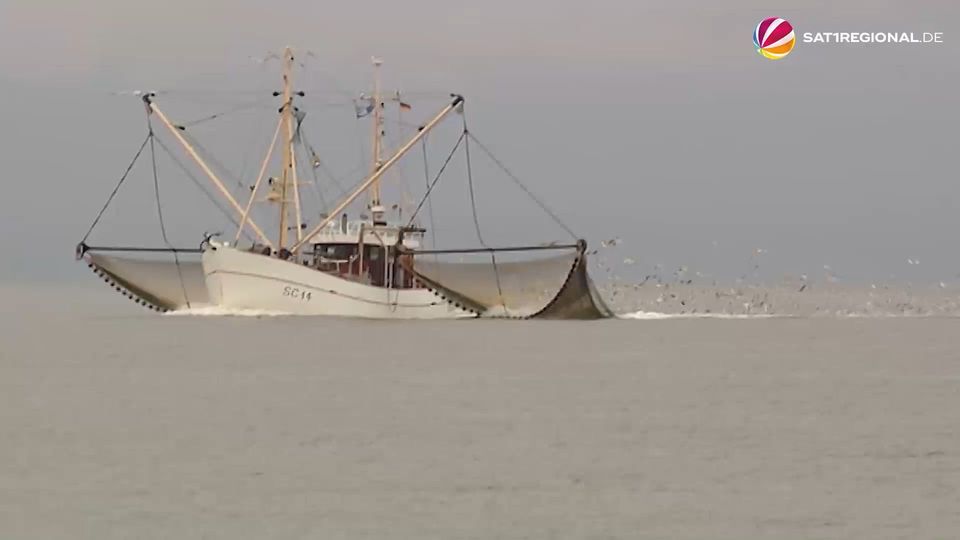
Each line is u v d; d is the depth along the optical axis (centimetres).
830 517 16900
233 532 16138
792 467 19875
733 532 16250
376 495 17912
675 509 17275
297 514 16925
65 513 16888
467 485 18525
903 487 18525
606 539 15938
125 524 16438
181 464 19850
